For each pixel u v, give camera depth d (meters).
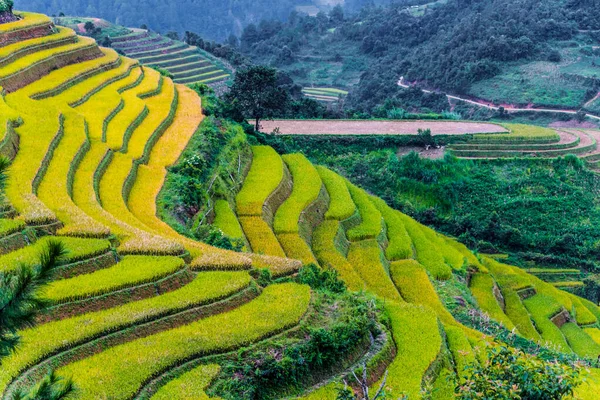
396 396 24.88
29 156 38.66
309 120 80.62
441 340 29.58
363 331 27.83
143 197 40.22
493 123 83.88
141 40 113.88
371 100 117.88
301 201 49.22
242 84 67.06
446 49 120.19
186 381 22.61
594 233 65.06
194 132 53.34
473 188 69.50
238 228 41.47
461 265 51.66
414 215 66.88
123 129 49.09
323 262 42.56
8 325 11.17
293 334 26.14
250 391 23.30
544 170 72.31
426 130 74.62
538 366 18.73
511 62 113.06
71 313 25.38
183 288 28.14
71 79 56.88
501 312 46.62
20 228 28.84
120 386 21.73
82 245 29.12
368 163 71.38
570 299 55.81
